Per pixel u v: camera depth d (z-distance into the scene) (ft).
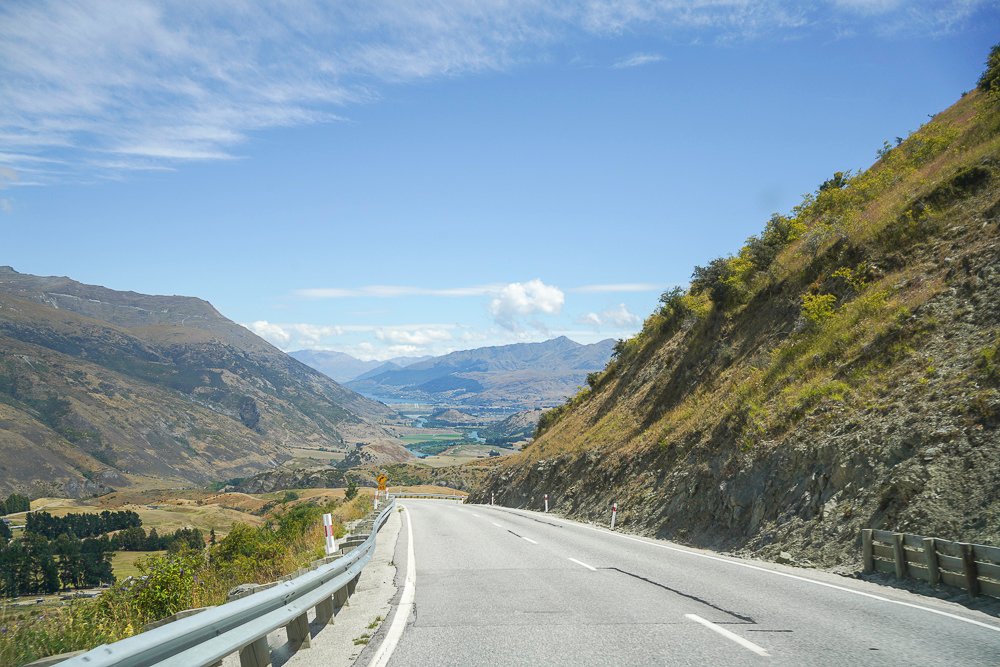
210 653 13.97
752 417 62.08
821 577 35.76
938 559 30.66
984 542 31.04
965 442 37.47
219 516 636.48
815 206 99.30
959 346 47.26
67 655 14.01
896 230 70.95
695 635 22.61
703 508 59.16
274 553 44.73
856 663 19.11
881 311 61.11
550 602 29.09
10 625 20.42
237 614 15.40
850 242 77.30
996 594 27.14
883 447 42.83
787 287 86.48
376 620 26.66
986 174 66.08
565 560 44.34
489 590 32.73
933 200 69.82
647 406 108.27
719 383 85.20
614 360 173.06
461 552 50.19
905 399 45.85
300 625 22.47
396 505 140.26
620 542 56.90
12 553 116.88
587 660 19.69
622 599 29.55
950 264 58.29
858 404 50.14
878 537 34.96
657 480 75.97
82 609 23.95
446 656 20.56
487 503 170.19
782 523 46.91
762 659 19.53
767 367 72.18
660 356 123.65
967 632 22.82
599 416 134.92
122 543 406.00
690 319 117.70
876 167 99.86
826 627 23.66
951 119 94.99
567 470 116.88
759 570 38.68
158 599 26.73
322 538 60.95
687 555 47.14
